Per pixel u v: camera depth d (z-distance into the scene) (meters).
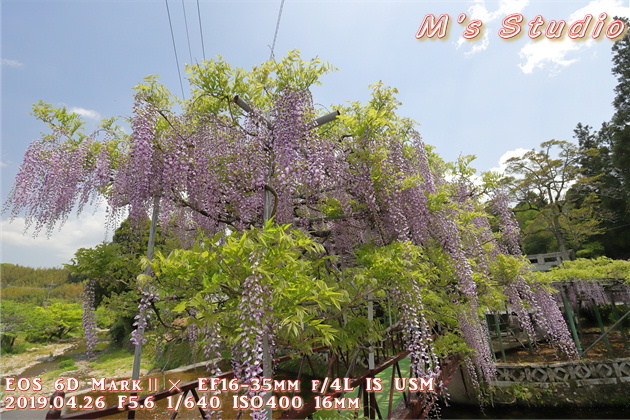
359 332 3.76
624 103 17.97
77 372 12.41
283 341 3.21
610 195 18.22
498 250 7.79
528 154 19.80
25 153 4.30
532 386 8.98
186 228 4.89
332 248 5.58
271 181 4.06
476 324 6.38
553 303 8.30
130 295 5.77
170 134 4.09
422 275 4.07
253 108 4.00
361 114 4.39
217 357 2.65
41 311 23.09
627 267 9.88
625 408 8.37
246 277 2.44
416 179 4.99
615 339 11.52
